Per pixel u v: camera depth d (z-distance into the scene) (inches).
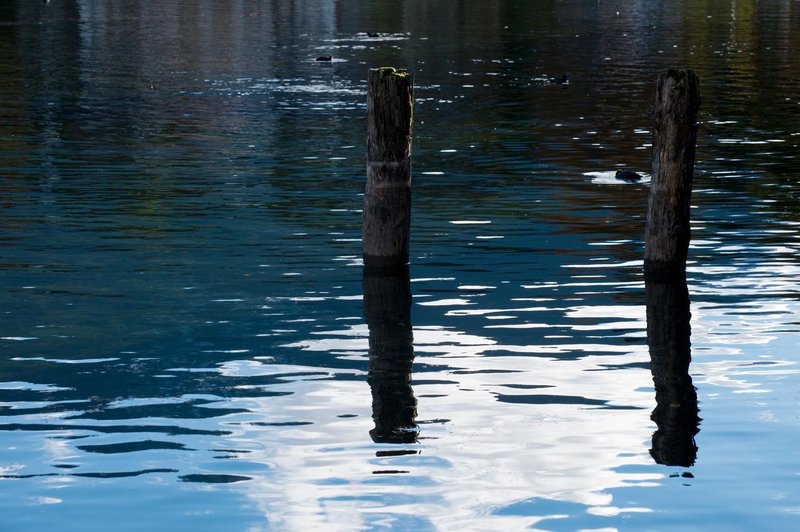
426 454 433.1
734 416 469.7
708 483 405.1
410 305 634.8
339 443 443.5
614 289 665.0
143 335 580.7
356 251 751.1
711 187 960.3
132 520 378.9
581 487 403.2
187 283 674.8
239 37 2541.8
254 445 441.4
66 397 494.0
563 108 1460.4
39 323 598.9
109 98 1533.0
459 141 1202.6
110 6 3472.0
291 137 1221.1
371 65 1972.2
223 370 530.3
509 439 447.2
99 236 784.9
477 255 741.3
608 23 2962.6
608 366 534.9
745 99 1545.3
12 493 398.0
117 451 434.9
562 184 972.6
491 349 560.4
